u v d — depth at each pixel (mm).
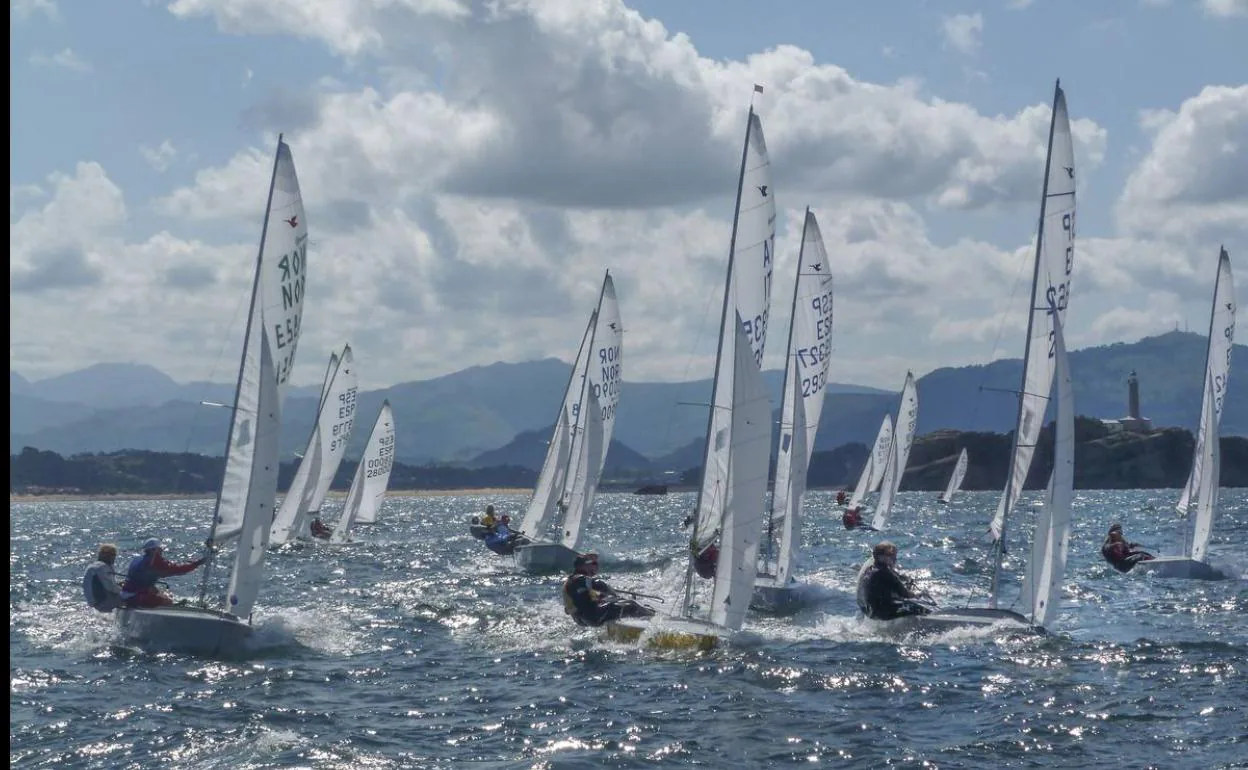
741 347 21656
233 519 22281
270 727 15742
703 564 26391
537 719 16312
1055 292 23484
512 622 25375
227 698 17531
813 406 33031
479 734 15516
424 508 133750
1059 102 23531
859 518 66500
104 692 17875
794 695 17719
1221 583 32906
